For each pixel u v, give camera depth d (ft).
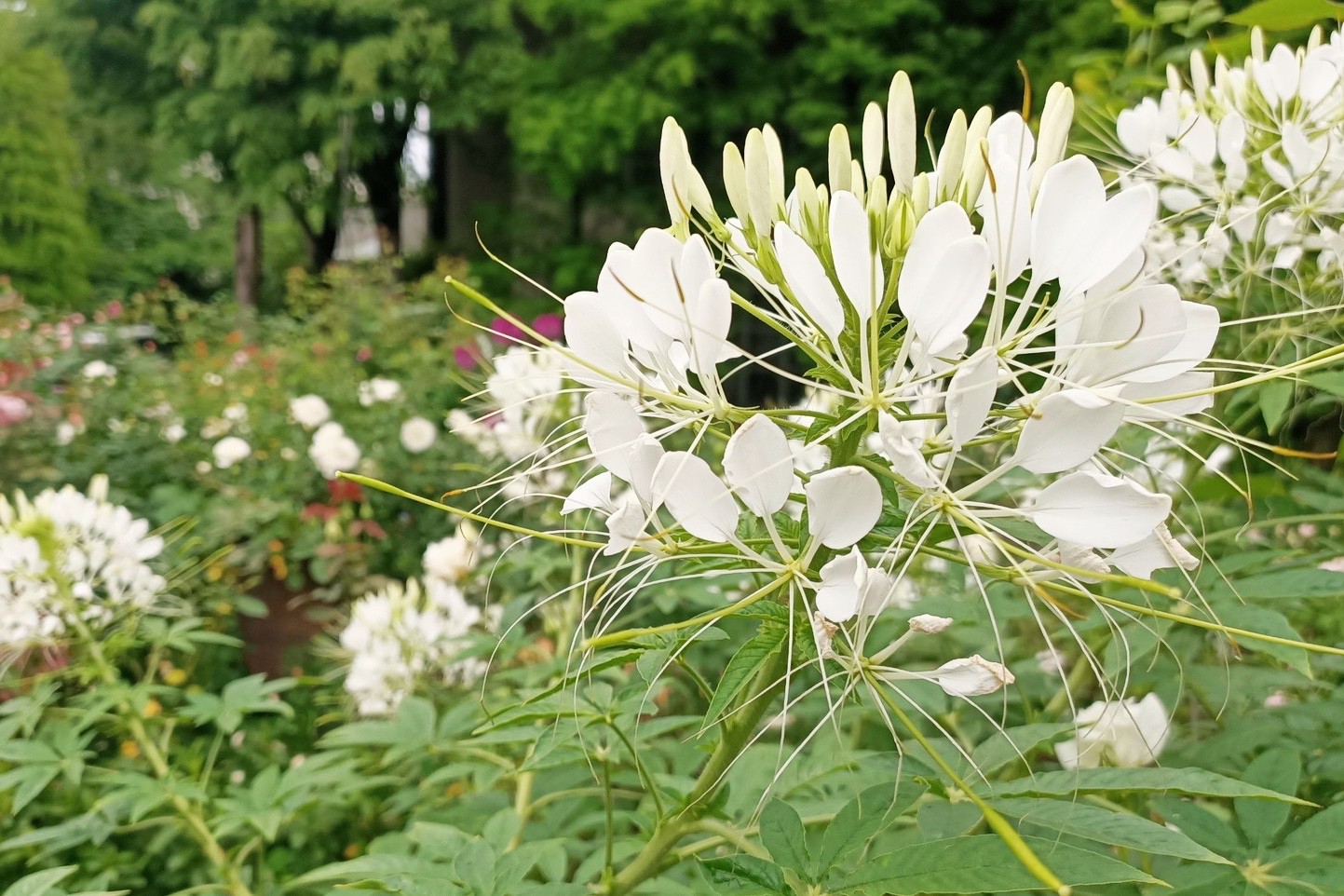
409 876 1.08
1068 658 1.56
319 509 3.70
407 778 2.00
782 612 0.85
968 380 0.79
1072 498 0.81
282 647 3.63
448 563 2.36
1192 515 1.49
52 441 4.21
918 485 0.80
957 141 0.90
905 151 0.91
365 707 2.14
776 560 0.89
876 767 1.01
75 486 3.92
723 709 0.82
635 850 1.30
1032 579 0.86
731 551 0.87
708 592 1.72
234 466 4.11
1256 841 0.99
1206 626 0.79
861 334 0.85
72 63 11.34
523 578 2.51
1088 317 0.85
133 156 14.52
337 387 4.99
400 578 3.92
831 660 0.85
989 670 0.82
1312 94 1.37
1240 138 1.36
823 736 1.49
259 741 2.77
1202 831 1.01
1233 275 1.47
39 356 5.44
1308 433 1.72
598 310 0.92
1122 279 0.86
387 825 2.26
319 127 10.62
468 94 10.00
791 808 0.88
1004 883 0.76
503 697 1.76
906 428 1.06
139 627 2.00
